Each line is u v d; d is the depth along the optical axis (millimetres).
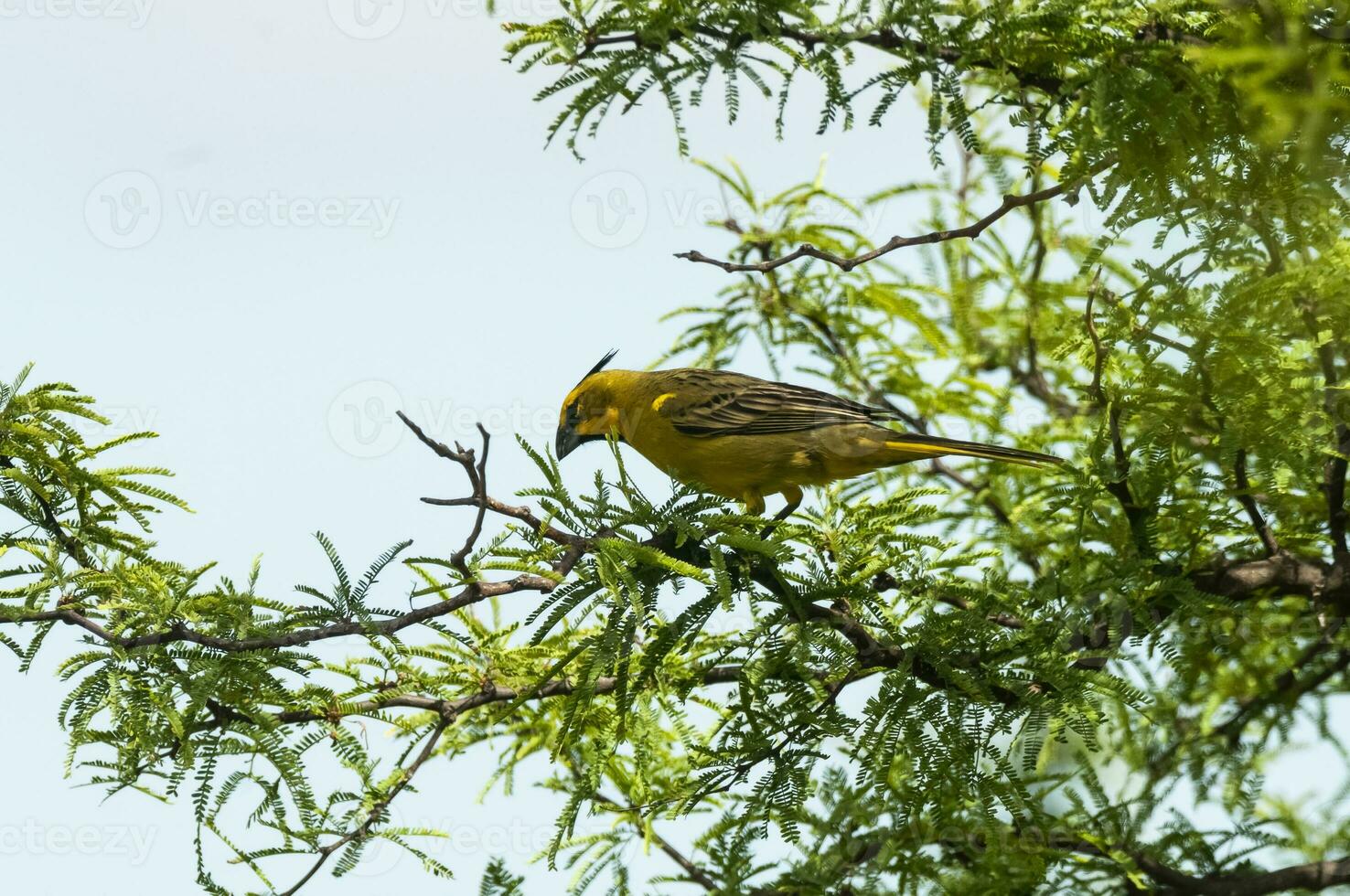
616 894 11500
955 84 10164
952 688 10195
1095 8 10109
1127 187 10219
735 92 10133
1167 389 10430
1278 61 8172
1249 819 12344
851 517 11797
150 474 10320
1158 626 11336
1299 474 10547
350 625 9352
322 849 9672
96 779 9430
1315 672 13883
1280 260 9992
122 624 9539
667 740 13117
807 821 10570
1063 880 11055
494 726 12680
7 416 9992
